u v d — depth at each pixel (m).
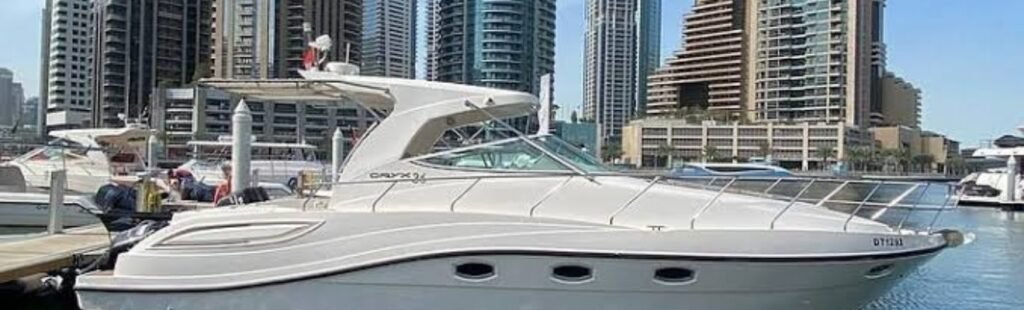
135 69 66.50
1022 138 57.31
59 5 69.44
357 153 8.20
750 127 111.25
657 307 7.18
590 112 140.12
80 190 21.23
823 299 7.27
